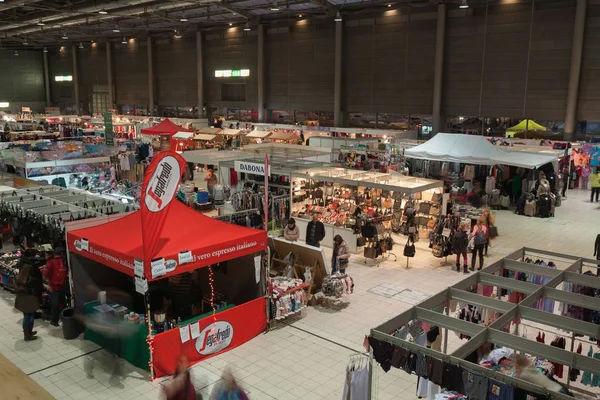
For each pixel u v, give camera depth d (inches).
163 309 348.8
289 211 654.5
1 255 478.3
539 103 1037.2
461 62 1128.2
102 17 1289.4
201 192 757.3
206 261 331.6
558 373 299.7
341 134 1218.6
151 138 1279.5
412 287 474.9
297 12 1318.9
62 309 379.9
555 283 313.9
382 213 630.5
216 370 321.7
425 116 1222.3
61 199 544.7
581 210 823.7
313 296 430.3
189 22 1535.4
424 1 1149.7
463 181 880.3
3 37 1755.7
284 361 334.0
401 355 227.0
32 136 1198.3
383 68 1252.5
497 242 633.0
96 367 322.3
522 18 1032.2
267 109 1513.3
